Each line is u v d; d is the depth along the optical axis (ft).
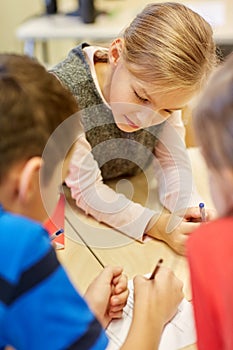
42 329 1.64
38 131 1.73
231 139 1.50
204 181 3.48
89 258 2.88
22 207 1.80
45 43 8.11
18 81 1.75
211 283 1.59
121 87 3.05
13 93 1.70
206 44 2.89
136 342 2.22
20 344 1.69
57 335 1.66
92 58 3.35
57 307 1.66
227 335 1.60
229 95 1.51
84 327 1.73
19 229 1.67
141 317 2.35
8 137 1.68
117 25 6.67
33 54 7.00
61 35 6.64
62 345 1.66
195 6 7.18
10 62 1.83
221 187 1.60
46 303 1.63
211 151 1.56
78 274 2.75
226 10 6.99
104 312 2.43
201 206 3.07
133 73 2.91
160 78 2.81
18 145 1.70
